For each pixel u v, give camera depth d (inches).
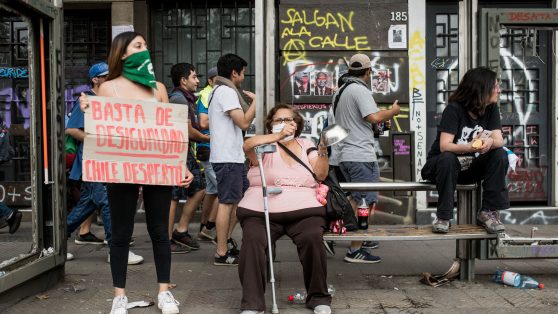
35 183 172.1
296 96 281.4
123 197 148.1
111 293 172.2
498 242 172.6
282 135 155.8
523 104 293.3
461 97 173.8
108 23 300.0
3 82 298.4
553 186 291.9
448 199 168.7
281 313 152.6
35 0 162.6
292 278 190.4
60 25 178.2
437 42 290.0
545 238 178.7
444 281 181.5
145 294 171.0
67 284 181.5
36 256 169.3
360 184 176.7
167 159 149.0
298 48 281.0
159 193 151.1
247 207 157.6
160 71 299.4
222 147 201.0
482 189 179.5
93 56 300.0
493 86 170.1
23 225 283.3
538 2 291.9
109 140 144.5
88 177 143.9
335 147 213.9
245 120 198.5
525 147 293.9
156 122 148.5
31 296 166.6
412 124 286.0
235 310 155.7
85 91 299.1
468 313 152.5
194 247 235.8
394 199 285.0
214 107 202.1
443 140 171.6
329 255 225.8
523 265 207.0
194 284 182.9
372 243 238.8
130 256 209.8
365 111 202.1
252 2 296.4
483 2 293.0
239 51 298.0
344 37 281.4
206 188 247.1
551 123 291.4
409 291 173.2
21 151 299.9
